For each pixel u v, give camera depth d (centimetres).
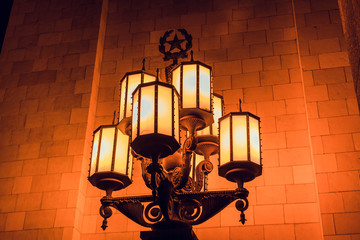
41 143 493
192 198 308
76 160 474
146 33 568
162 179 284
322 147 428
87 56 545
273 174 447
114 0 603
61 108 512
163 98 283
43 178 470
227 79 514
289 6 551
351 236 383
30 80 542
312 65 477
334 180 410
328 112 446
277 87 498
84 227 456
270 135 470
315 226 415
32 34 579
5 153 494
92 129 509
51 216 446
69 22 577
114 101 527
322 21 505
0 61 566
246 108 491
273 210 429
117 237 445
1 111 525
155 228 290
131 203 312
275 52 521
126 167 320
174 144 277
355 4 200
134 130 281
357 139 427
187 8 574
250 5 561
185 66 331
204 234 429
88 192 475
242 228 426
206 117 318
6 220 453
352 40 207
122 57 557
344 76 465
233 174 293
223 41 541
